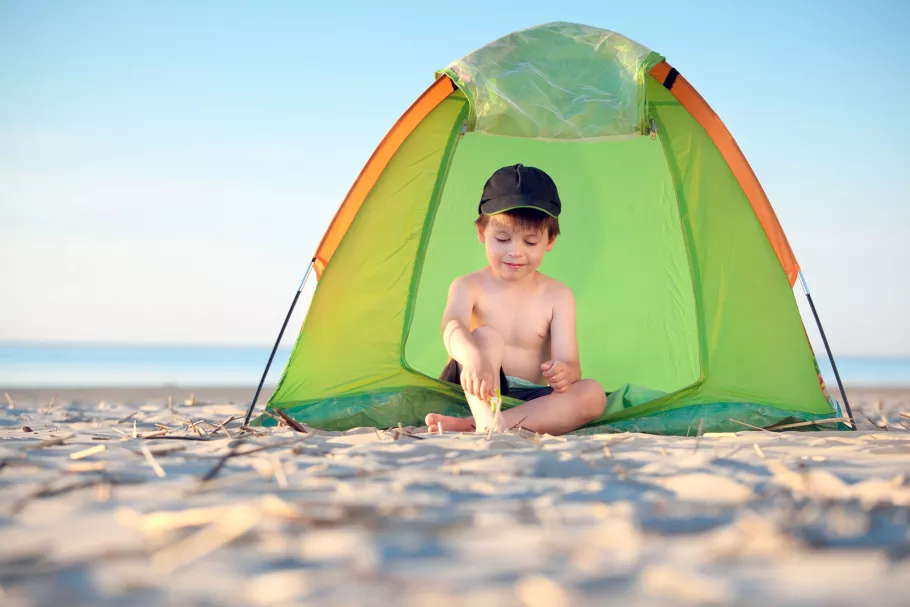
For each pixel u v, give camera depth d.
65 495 1.62
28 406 5.46
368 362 3.40
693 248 3.35
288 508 1.38
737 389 3.25
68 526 1.37
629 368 4.17
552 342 3.48
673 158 3.41
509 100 3.31
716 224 3.38
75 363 21.64
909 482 1.67
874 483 1.64
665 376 4.12
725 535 1.24
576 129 3.30
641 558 1.15
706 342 3.27
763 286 3.35
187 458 2.11
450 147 3.47
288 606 0.94
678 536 1.26
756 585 1.02
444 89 3.43
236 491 1.64
